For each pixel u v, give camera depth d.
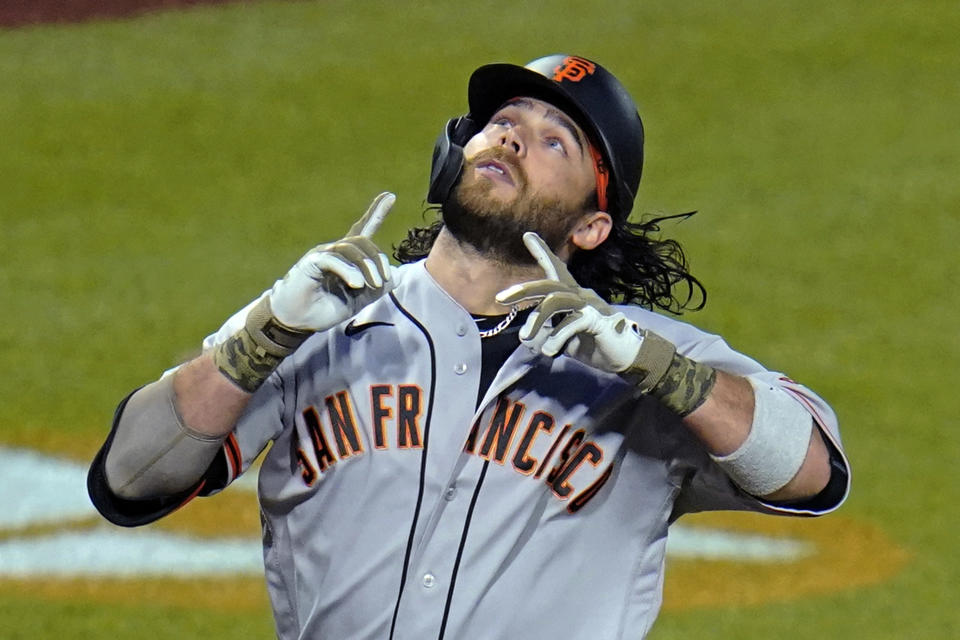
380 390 10.42
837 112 49.97
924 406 32.44
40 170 45.72
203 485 10.42
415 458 10.27
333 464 10.35
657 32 56.31
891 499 28.64
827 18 57.53
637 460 10.62
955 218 42.50
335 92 51.47
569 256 11.24
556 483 10.38
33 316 36.38
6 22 57.88
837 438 10.41
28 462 29.59
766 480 10.05
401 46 55.28
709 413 9.87
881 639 23.89
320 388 10.51
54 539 26.73
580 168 10.69
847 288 38.41
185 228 41.94
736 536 27.59
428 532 10.22
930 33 55.94
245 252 40.31
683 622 24.28
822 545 27.16
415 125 48.94
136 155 46.91
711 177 45.34
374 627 10.29
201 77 52.78
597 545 10.52
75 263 39.56
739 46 55.03
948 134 48.09
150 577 25.45
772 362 34.44
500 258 10.64
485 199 10.46
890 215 42.72
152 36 56.47
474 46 55.12
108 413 31.78
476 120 11.30
